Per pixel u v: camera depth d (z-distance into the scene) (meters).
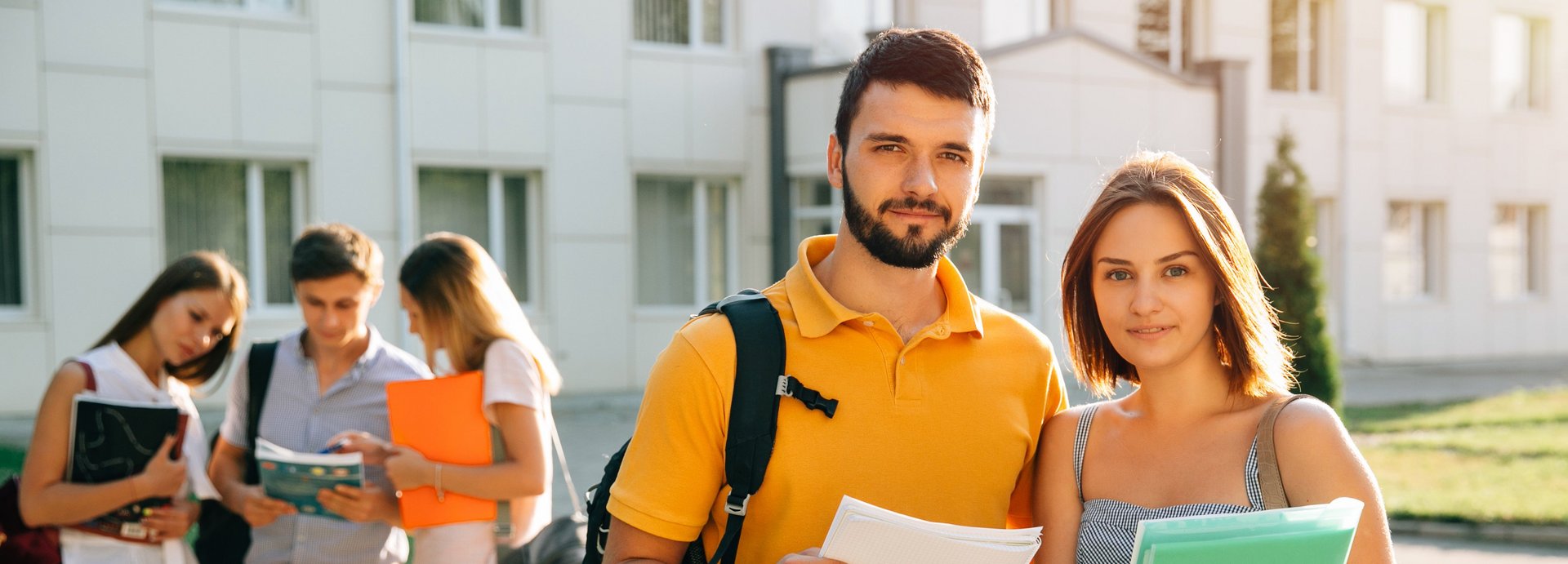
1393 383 15.62
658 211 14.32
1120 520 2.08
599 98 13.75
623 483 1.99
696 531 1.99
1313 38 18.25
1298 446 1.94
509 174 13.54
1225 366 2.12
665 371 2.00
